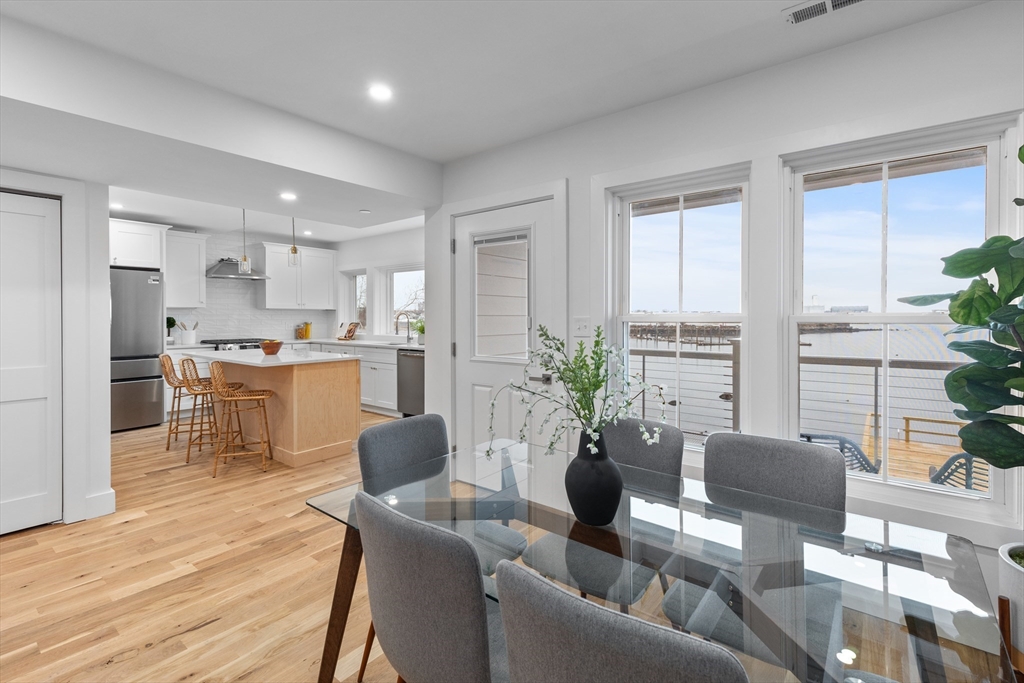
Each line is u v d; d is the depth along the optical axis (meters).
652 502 1.57
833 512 1.49
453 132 3.08
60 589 2.24
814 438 2.28
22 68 1.93
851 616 0.99
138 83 2.23
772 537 1.32
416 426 2.12
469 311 3.57
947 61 1.90
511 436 3.34
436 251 3.77
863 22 1.96
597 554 1.23
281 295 7.00
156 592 2.22
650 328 2.78
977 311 1.57
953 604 1.03
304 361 4.10
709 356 2.58
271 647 1.85
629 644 0.65
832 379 2.23
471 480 1.81
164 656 1.80
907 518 2.01
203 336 6.62
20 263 2.80
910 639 0.93
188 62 2.24
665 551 1.25
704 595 1.06
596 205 2.85
